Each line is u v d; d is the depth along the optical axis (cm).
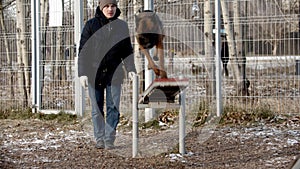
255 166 666
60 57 1135
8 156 742
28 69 1191
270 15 1055
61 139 882
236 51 1118
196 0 1066
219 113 1008
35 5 1152
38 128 1009
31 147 813
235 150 770
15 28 1204
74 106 1126
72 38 1119
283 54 1051
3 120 1122
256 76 1069
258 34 1068
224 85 1085
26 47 1195
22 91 1191
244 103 1066
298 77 1042
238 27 1102
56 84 1142
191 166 672
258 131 930
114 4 786
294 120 1018
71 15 1120
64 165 686
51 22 1134
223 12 1159
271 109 1058
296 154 732
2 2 1493
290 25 1046
